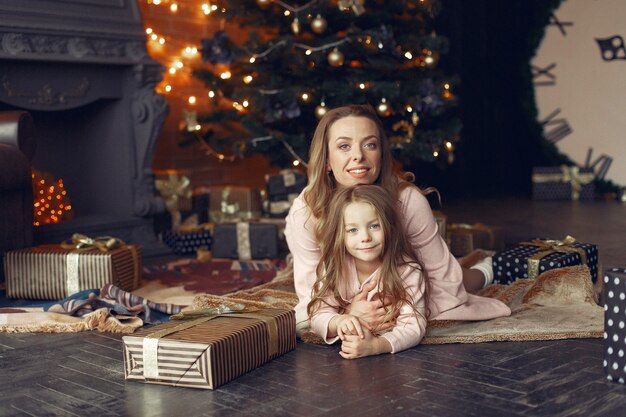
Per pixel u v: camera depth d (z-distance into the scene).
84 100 4.77
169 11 5.82
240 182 6.48
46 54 4.45
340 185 2.79
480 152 8.70
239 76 5.41
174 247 5.03
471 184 8.67
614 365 2.23
